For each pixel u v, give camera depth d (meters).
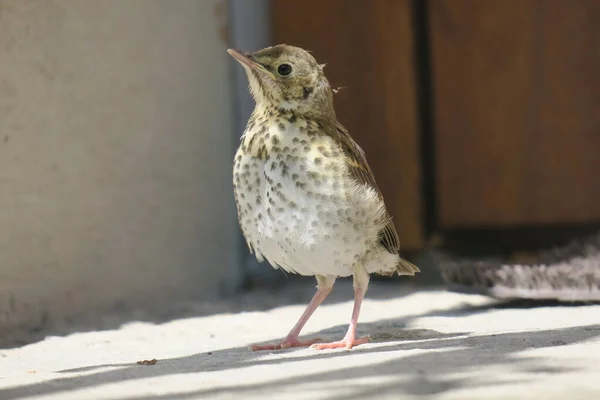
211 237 14.30
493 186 17.36
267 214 8.77
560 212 17.20
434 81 17.34
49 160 12.05
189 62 13.98
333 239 8.73
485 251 17.34
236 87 15.25
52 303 12.01
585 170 17.12
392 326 10.52
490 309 11.70
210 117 14.31
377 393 6.05
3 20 11.60
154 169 13.41
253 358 8.09
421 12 17.34
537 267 12.15
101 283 12.64
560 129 17.16
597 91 17.03
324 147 8.74
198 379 6.85
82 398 6.35
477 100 17.30
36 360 9.06
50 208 12.04
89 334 10.98
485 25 17.19
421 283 15.34
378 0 17.05
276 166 8.70
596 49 16.98
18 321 11.61
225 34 14.65
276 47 9.30
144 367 7.71
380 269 9.40
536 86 17.16
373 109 17.11
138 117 13.20
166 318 12.18
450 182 17.45
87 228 12.48
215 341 10.13
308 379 6.63
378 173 17.16
